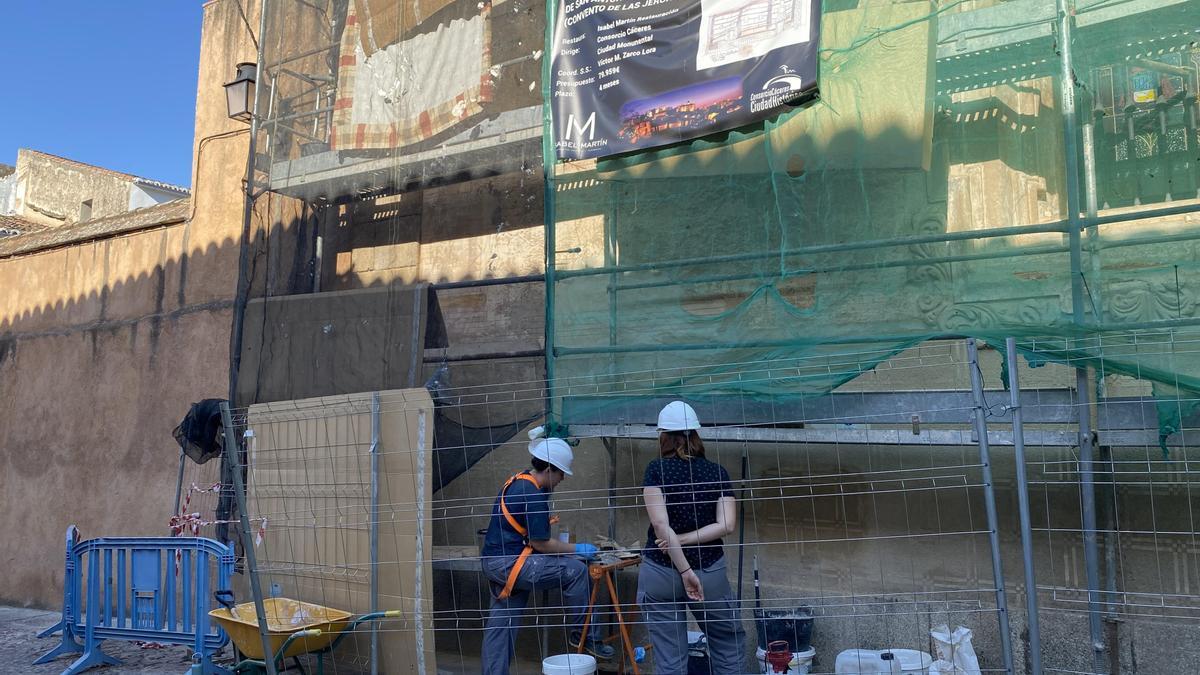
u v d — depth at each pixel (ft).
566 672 17.04
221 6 32.14
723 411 19.19
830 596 18.20
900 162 18.34
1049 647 17.26
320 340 24.50
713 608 14.92
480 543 22.95
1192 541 16.37
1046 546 17.54
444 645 22.93
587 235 22.76
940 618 18.19
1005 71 18.17
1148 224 16.65
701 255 20.45
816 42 18.34
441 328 23.82
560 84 21.53
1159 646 16.33
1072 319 16.46
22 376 35.17
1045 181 17.67
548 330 21.39
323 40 26.86
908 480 17.94
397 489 20.17
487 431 22.71
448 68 24.22
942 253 17.88
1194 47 16.99
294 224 27.27
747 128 19.36
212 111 31.48
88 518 31.73
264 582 22.44
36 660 23.54
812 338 18.56
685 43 19.98
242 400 25.54
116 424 31.73
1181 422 15.39
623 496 21.84
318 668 19.21
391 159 24.75
